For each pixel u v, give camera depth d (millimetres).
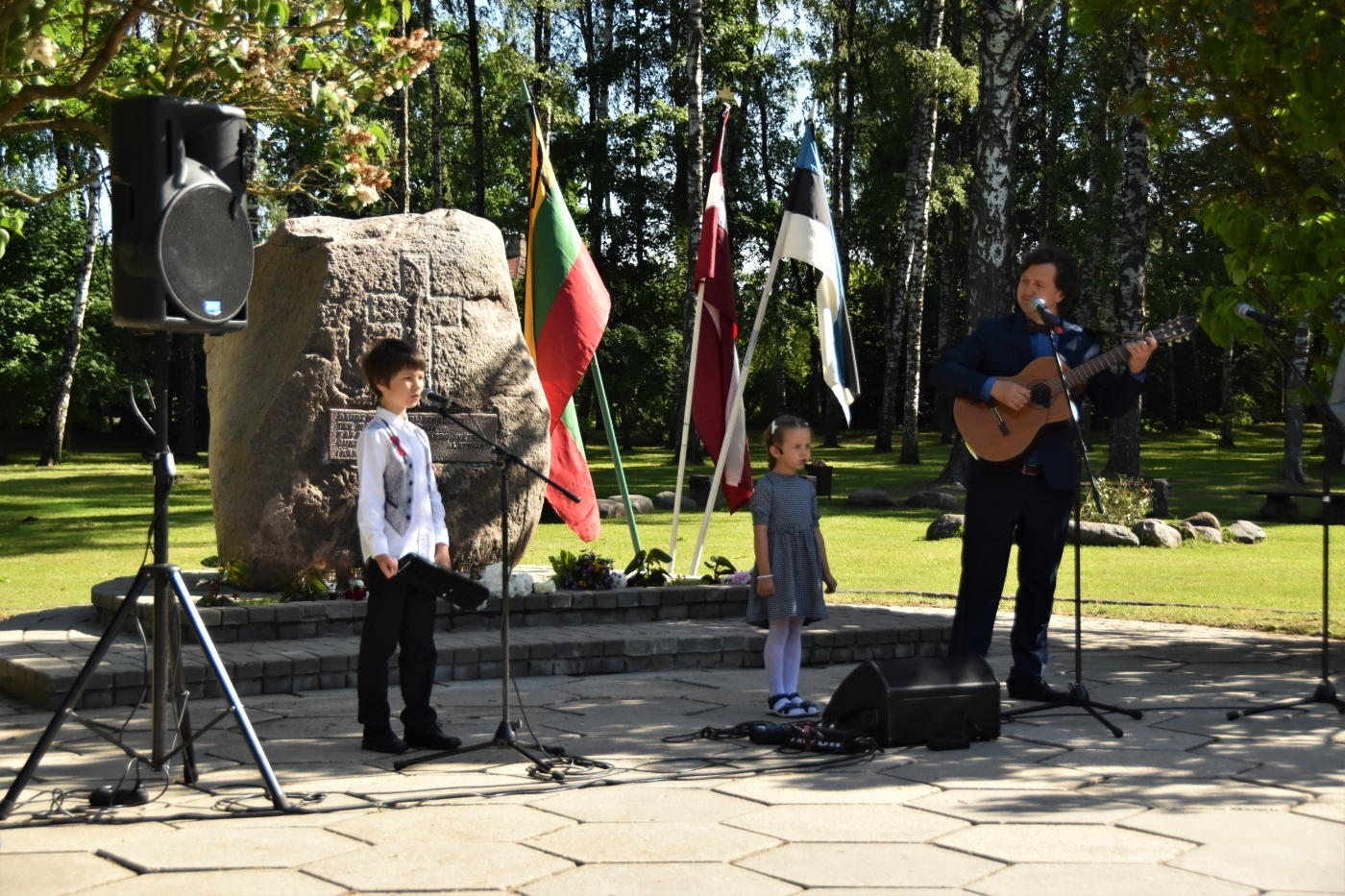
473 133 36156
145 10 6586
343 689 6766
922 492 21250
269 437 8250
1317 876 3518
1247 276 7359
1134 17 8406
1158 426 49875
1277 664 7473
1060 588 11711
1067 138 40469
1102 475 23906
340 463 8336
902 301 38781
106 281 36312
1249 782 4570
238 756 5141
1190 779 4617
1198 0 7680
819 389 47281
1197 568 13266
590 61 38406
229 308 4547
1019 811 4172
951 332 46188
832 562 13703
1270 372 50656
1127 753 5043
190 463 34844
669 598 8383
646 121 37062
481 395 8930
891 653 7871
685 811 4215
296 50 7523
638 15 37312
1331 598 10953
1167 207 27562
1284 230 7133
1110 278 33250
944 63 26984
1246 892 3387
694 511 20000
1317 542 15953
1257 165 8695
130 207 4348
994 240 19719
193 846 3840
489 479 8898
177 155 4371
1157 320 38625
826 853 3732
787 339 38250
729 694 6582
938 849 3766
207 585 8281
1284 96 7652
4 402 34906
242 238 4598
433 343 8773
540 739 5449
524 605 7973
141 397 36719
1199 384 48469
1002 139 19578
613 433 9617
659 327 38469
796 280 40781
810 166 8758
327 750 5258
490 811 4230
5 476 28266
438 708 6203
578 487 10008
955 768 4801
